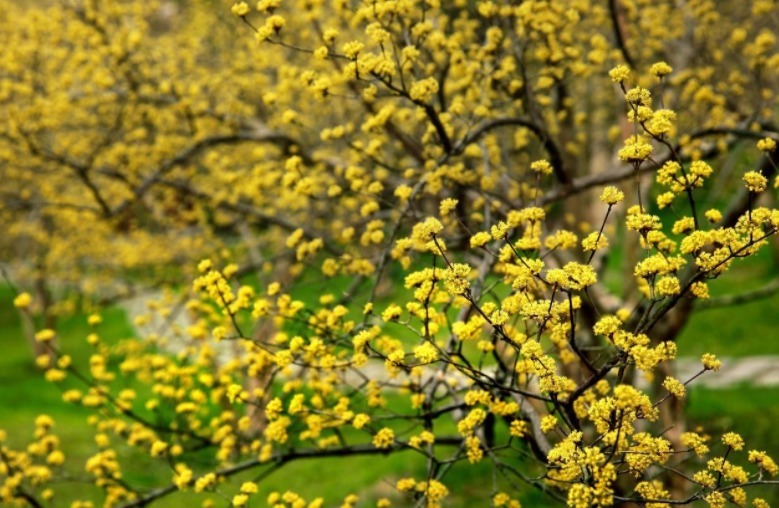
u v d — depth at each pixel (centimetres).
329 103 843
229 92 875
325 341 391
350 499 406
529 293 326
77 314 2673
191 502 1067
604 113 993
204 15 1087
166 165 723
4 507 538
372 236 430
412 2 427
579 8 602
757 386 1540
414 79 452
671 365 716
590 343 502
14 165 871
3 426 1485
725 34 708
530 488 1038
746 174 234
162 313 675
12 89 729
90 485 1124
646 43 674
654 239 254
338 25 605
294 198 664
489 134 533
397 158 696
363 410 454
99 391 490
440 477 381
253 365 400
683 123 693
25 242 1755
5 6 817
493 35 479
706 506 764
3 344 2627
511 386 314
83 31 717
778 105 631
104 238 1222
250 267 848
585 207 809
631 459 256
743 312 2070
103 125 865
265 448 429
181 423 537
